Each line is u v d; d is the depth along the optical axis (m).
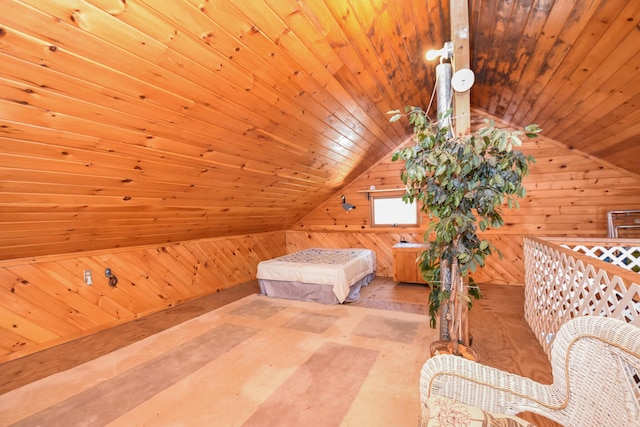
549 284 2.28
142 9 1.15
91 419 1.62
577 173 3.74
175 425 1.56
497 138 1.59
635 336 0.86
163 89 1.53
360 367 2.08
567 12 1.64
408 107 1.83
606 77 1.99
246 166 2.75
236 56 1.58
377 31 1.94
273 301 3.67
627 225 3.55
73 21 1.07
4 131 1.29
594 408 0.91
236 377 1.99
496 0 1.82
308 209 5.22
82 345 2.56
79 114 1.42
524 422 0.95
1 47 1.03
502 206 4.12
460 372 1.10
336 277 3.47
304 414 1.62
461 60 2.04
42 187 1.71
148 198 2.41
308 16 1.57
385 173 4.79
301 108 2.32
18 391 1.89
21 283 2.41
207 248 4.08
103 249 2.91
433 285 2.48
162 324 3.00
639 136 2.57
